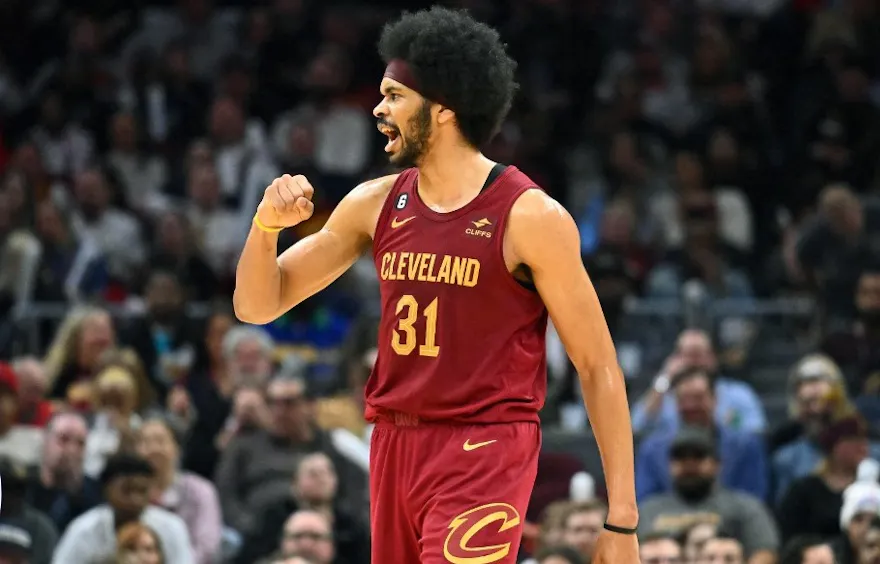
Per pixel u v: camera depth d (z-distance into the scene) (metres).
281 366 28.03
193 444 24.17
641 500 23.02
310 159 33.94
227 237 32.47
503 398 10.05
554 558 17.95
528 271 10.13
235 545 22.03
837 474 21.94
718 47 37.09
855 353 27.31
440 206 10.26
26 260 29.30
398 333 10.18
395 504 10.25
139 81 36.22
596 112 36.50
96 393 23.31
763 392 29.17
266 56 37.44
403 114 10.16
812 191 34.78
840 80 37.25
